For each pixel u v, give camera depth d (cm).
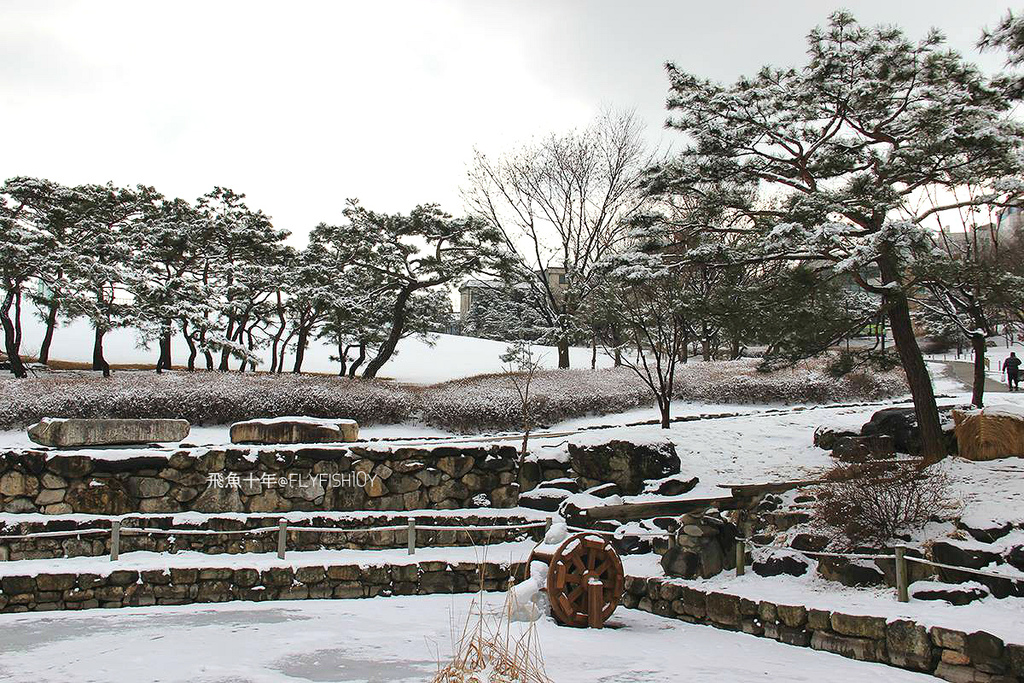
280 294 3191
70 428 1336
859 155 1345
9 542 1133
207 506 1286
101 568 1074
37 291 2436
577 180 3225
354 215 2627
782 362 1402
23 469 1231
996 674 711
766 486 1191
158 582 1077
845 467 1222
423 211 2581
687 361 3362
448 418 2020
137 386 1923
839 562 956
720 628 956
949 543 895
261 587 1105
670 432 1677
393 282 2603
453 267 2581
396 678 694
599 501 1366
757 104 1368
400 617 988
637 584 1081
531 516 1380
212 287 2909
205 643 831
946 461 1215
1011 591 829
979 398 1502
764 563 1027
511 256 2695
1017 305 1213
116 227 2898
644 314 1917
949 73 1304
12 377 2183
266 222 3162
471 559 1195
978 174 1252
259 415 1923
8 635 867
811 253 1295
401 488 1390
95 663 737
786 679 724
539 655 770
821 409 2028
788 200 1322
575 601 952
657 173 1468
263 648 810
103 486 1244
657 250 1455
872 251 1148
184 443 1539
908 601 858
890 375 2528
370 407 2034
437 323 3528
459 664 684
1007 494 1025
